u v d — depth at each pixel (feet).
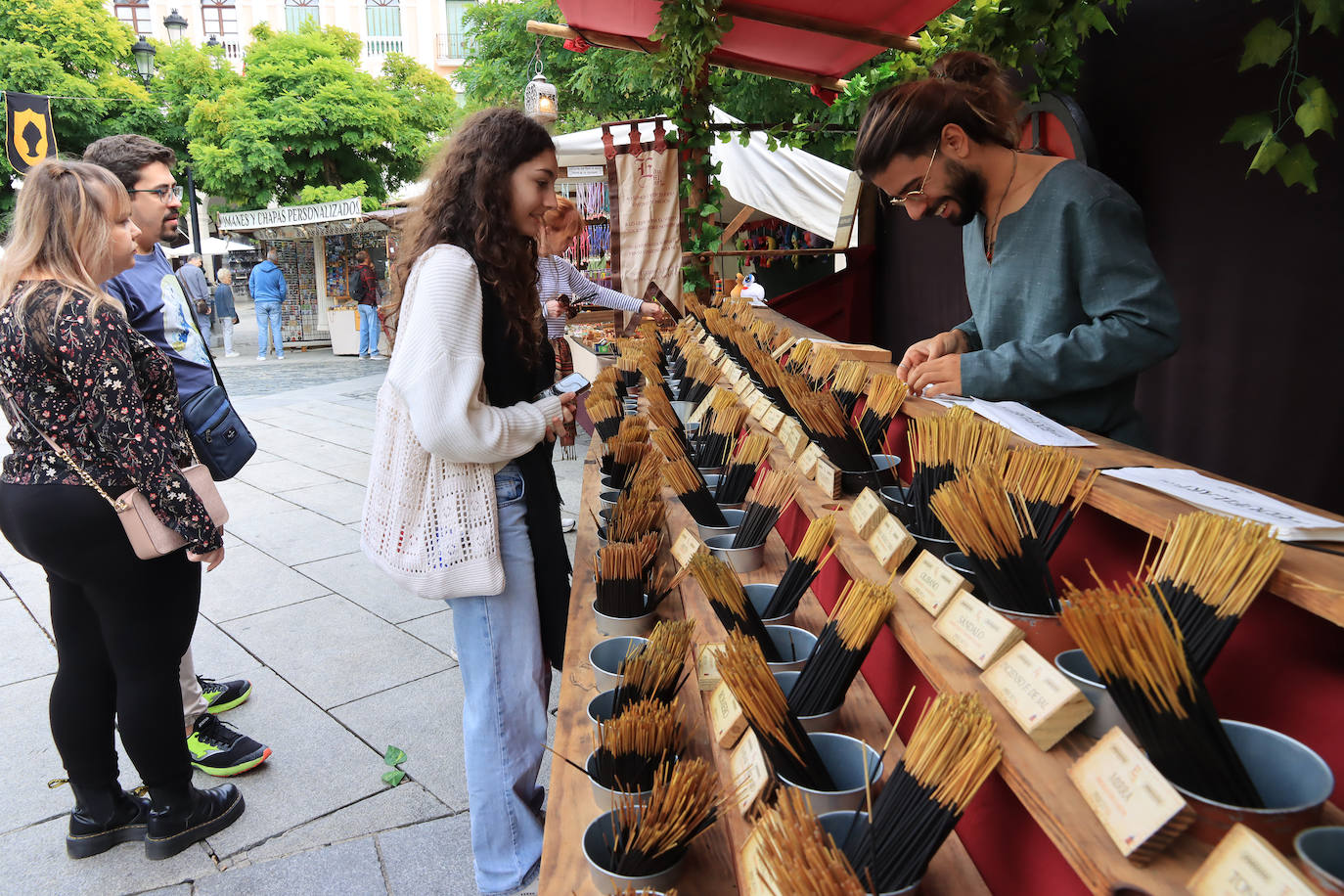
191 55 66.28
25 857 7.49
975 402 5.75
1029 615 3.15
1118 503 3.40
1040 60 11.04
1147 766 2.20
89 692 7.30
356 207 45.27
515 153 5.66
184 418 8.21
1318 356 8.55
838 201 24.79
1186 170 10.03
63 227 6.22
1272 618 2.89
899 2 12.10
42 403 6.26
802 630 4.55
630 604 5.28
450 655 10.98
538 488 6.26
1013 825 3.04
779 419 7.04
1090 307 5.78
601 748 3.71
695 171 16.71
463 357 5.51
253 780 8.46
